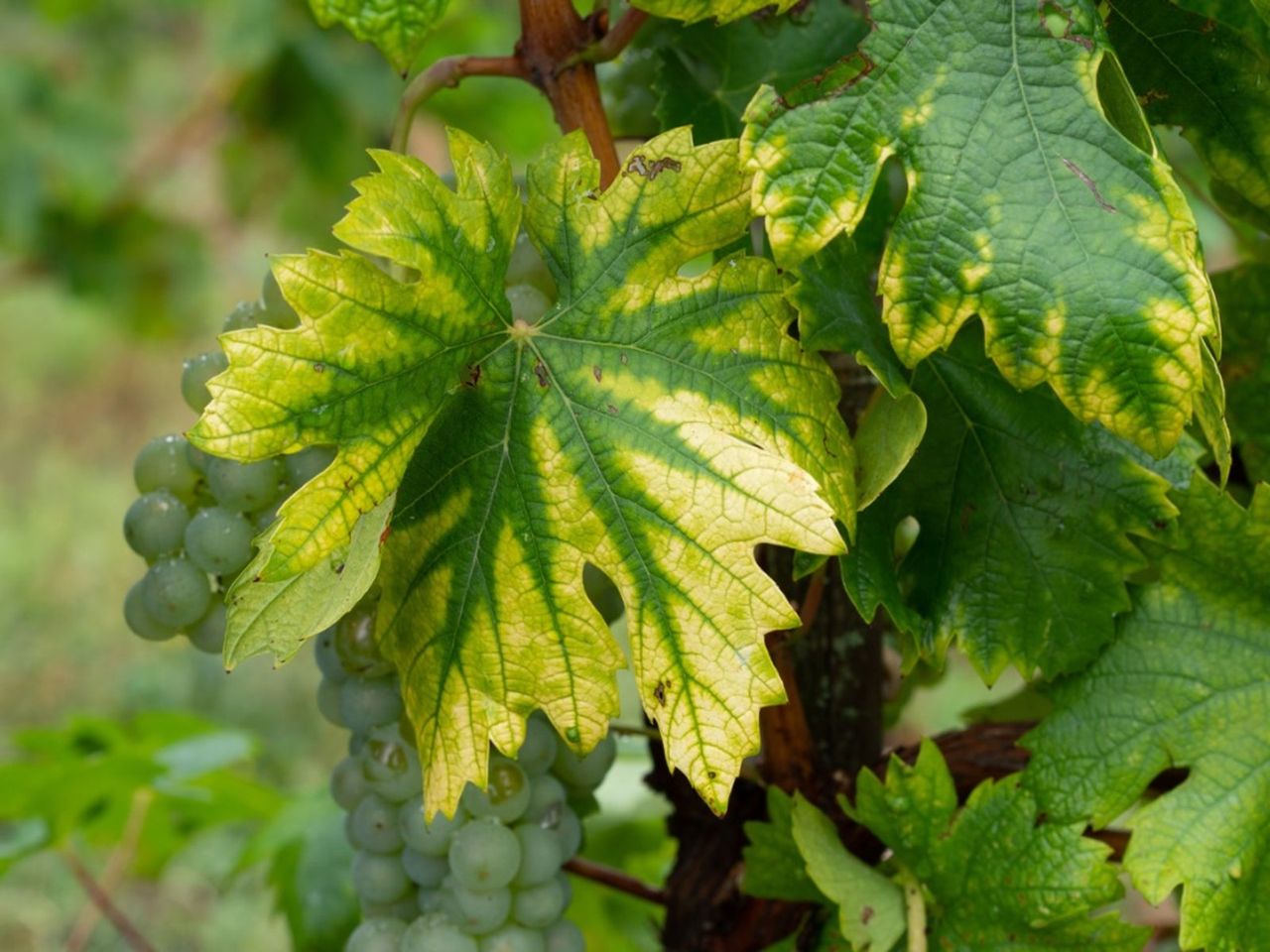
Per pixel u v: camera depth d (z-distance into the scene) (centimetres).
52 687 262
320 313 52
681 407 54
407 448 53
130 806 83
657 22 61
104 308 197
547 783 60
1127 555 56
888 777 58
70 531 305
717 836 64
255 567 52
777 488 53
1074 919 57
